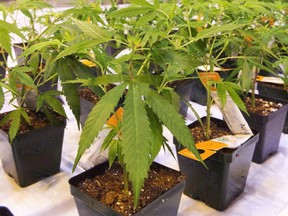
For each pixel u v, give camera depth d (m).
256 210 0.88
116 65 0.58
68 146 1.17
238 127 0.90
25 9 0.89
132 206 0.66
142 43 0.53
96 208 0.66
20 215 0.84
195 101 1.55
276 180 1.01
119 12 0.57
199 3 0.80
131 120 0.45
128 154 0.43
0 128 0.91
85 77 0.73
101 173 0.78
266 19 1.14
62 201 0.90
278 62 1.03
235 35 1.00
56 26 0.74
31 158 0.92
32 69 0.81
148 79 0.54
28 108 1.01
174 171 0.78
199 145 0.83
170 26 0.62
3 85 0.69
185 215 0.86
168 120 0.48
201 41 0.78
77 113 0.74
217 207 0.87
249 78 0.88
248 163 0.92
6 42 0.63
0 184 0.96
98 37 0.52
